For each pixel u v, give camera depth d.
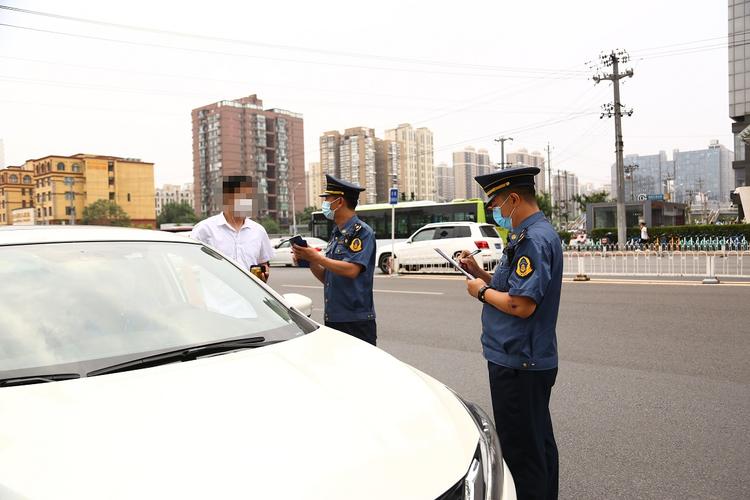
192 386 1.86
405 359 6.27
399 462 1.62
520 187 2.77
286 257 23.09
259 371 2.01
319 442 1.62
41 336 2.13
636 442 3.85
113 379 1.90
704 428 4.05
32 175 89.00
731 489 3.19
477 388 5.16
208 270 2.83
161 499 1.36
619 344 6.64
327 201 3.85
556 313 2.73
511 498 1.88
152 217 87.25
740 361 5.74
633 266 17.81
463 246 16.33
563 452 3.74
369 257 3.75
